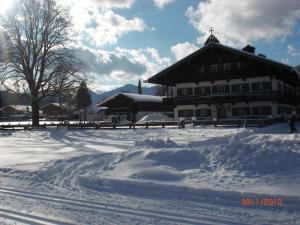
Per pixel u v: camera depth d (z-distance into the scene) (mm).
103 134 37219
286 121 48000
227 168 10617
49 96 52812
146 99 73875
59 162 14906
